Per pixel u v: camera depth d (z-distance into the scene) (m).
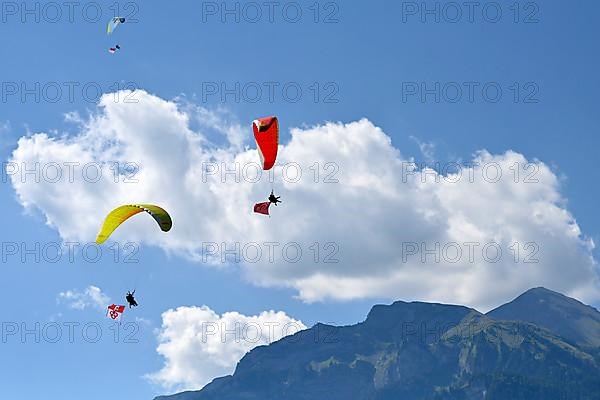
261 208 79.94
